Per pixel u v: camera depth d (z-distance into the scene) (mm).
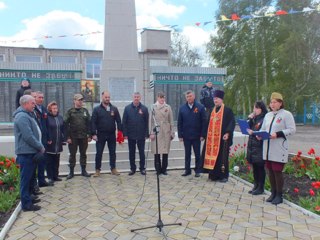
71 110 7219
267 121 5328
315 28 22766
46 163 6781
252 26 23594
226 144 6816
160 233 4141
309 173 6738
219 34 25156
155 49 29000
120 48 9289
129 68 9273
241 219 4590
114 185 6566
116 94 9188
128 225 4438
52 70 12141
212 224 4418
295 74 22656
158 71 13039
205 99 9070
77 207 5227
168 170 8008
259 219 4582
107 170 7988
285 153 5160
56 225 4484
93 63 31281
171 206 5199
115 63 9219
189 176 7328
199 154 7348
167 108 7453
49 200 5609
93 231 4262
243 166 8023
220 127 6812
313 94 23125
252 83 23828
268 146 5223
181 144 8750
